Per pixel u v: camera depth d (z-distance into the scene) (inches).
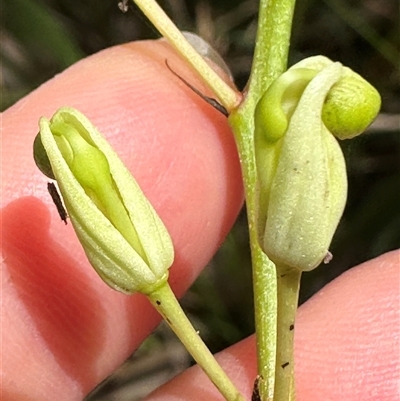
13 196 3.1
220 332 4.5
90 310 3.1
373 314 2.9
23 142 3.1
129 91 3.2
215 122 3.2
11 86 5.2
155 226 1.9
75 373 3.2
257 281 2.5
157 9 2.5
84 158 1.9
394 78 4.7
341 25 4.9
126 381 4.7
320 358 2.9
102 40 5.5
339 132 1.8
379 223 4.5
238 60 5.0
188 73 3.3
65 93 3.2
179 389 2.9
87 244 1.9
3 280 3.1
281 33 2.5
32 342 3.1
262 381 2.4
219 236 3.3
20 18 5.0
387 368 2.8
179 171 3.2
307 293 4.5
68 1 5.6
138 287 2.0
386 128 4.5
